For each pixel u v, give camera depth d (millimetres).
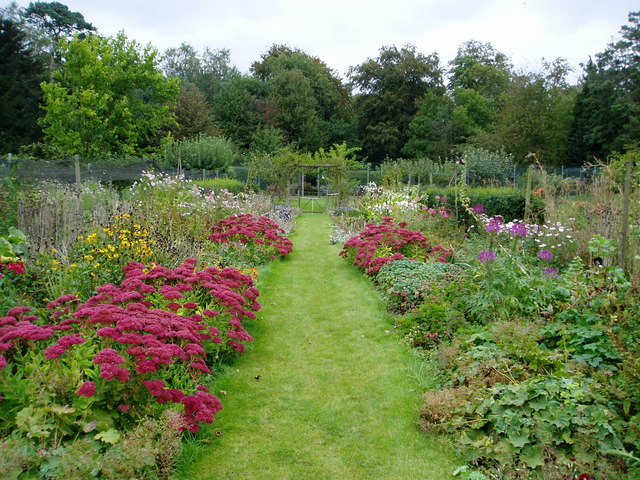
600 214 7344
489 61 47750
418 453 3604
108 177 13070
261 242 10078
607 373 3656
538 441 3330
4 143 25156
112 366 3078
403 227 9992
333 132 45438
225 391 4523
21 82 27125
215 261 8023
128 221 7133
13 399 3023
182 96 35062
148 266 6000
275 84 43688
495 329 4770
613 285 4844
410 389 4582
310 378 4871
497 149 27750
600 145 32219
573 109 33812
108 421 3146
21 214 6918
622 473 3008
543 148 28953
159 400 3307
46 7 42031
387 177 19375
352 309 7207
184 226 9039
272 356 5430
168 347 3484
